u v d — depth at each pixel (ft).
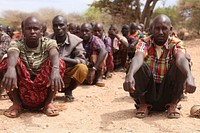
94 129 16.05
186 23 98.99
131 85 15.53
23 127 16.16
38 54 18.11
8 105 20.99
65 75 21.90
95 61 27.73
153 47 17.62
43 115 18.17
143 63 16.96
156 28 17.24
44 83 17.65
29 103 18.39
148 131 15.62
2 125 16.42
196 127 16.08
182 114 18.49
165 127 16.07
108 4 106.32
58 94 24.91
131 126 16.35
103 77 32.50
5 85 16.11
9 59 16.87
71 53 22.94
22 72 17.56
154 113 18.66
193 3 95.81
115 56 36.83
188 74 15.96
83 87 28.12
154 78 17.62
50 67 17.51
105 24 126.72
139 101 18.37
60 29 22.15
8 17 101.40
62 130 15.81
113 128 16.15
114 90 26.61
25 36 17.76
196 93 25.09
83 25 28.48
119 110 19.74
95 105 21.18
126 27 37.93
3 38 31.30
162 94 17.71
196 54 58.59
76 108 20.27
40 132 15.46
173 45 17.38
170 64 17.53
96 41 28.04
